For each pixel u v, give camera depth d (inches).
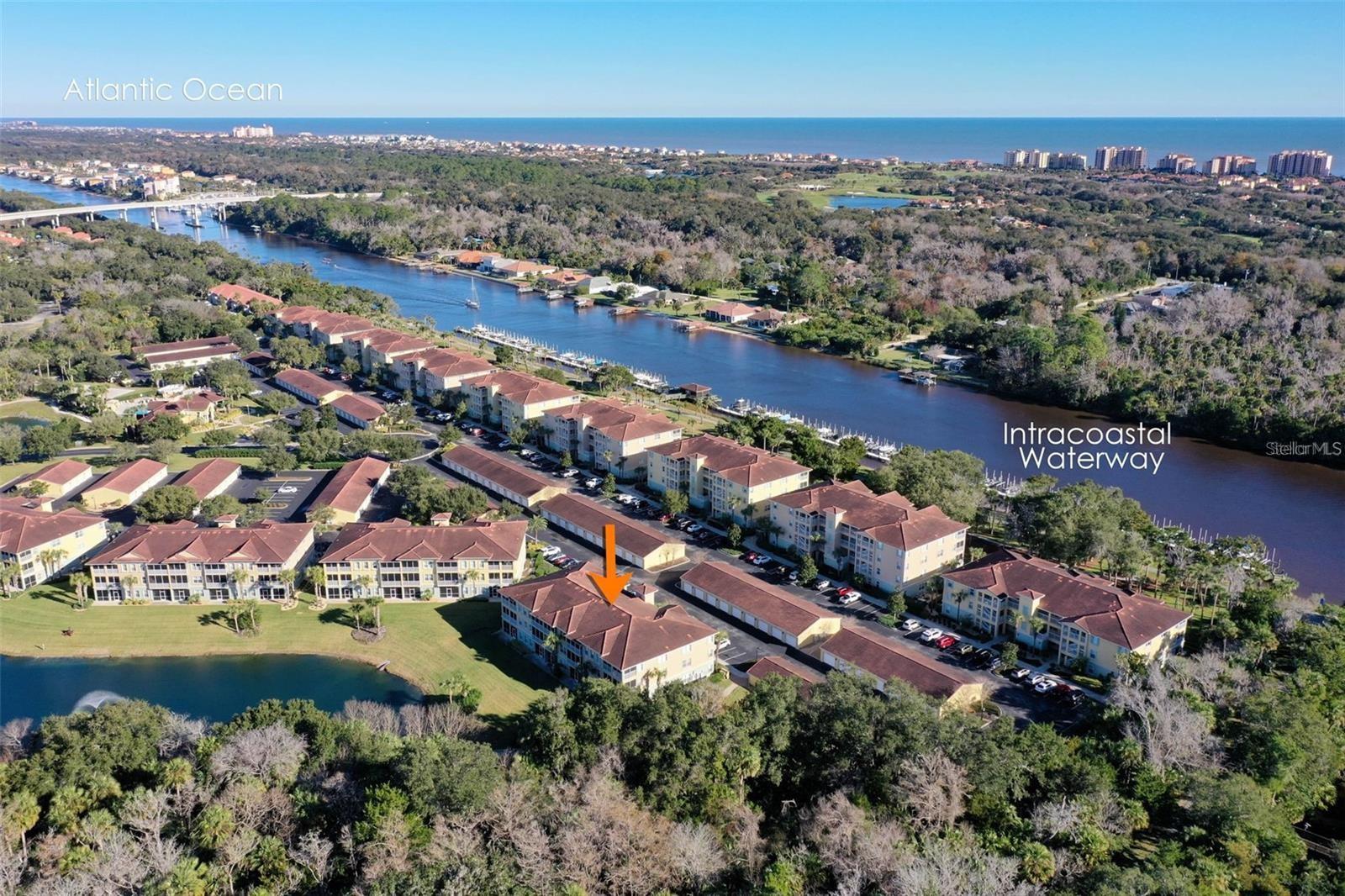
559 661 5974.4
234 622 6569.9
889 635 6496.1
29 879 3882.9
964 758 4562.0
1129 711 5182.1
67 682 5876.0
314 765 4584.2
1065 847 4067.4
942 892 3585.1
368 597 6840.6
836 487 7736.2
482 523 7436.0
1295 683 5457.7
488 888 3676.2
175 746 4805.6
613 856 3944.4
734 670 6053.2
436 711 5285.4
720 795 4475.9
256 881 3927.2
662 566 7431.1
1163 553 7268.7
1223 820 4192.9
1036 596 6259.8
